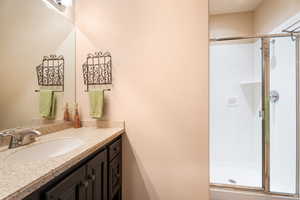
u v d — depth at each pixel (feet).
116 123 5.12
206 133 4.70
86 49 5.27
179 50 4.79
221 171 7.82
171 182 4.91
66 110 5.09
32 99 4.11
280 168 6.12
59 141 3.91
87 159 3.35
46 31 4.50
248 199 5.54
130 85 5.05
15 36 3.67
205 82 4.69
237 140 8.25
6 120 3.46
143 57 4.97
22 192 1.82
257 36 6.06
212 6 7.77
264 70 6.57
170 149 4.89
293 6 5.39
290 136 5.82
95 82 5.23
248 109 8.11
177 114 4.83
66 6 5.09
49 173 2.21
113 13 5.12
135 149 5.06
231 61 8.31
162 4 4.86
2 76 3.38
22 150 3.14
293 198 5.40
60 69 4.87
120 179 5.05
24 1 3.90
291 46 5.77
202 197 4.76
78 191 2.97
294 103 5.70
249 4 7.61
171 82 4.84
